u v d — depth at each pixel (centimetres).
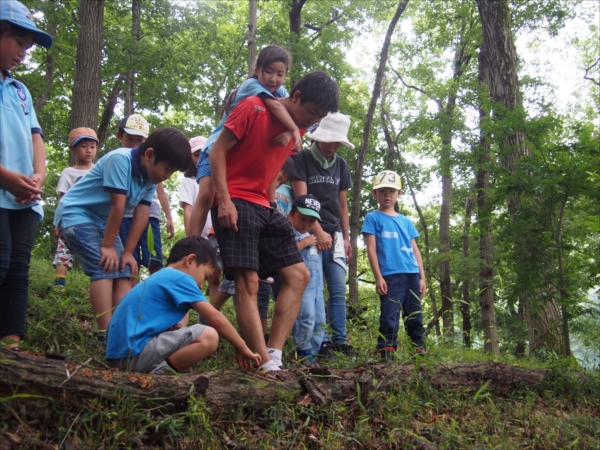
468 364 407
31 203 308
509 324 1619
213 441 263
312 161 517
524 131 625
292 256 373
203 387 280
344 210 555
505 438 327
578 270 557
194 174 559
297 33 1884
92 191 386
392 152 2209
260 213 362
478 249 1631
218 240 361
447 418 350
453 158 1352
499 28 965
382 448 298
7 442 221
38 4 1148
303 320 451
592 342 632
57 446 231
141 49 1644
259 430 286
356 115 2231
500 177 632
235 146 361
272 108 358
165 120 2294
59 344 390
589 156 546
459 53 2109
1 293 297
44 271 660
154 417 263
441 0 2016
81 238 378
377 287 510
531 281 570
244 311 350
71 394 249
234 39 2259
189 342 306
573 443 325
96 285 380
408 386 366
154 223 523
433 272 2005
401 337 500
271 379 311
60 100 1956
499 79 959
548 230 564
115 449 238
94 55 1115
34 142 323
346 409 324
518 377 418
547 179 555
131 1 1814
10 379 237
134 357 299
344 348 495
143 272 555
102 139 1884
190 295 310
